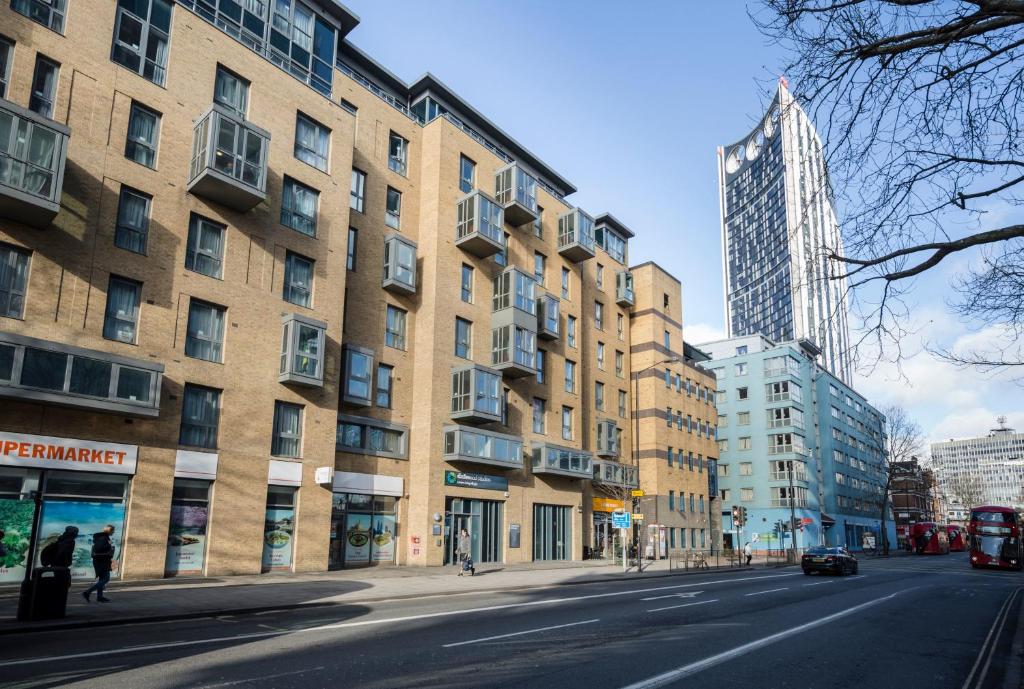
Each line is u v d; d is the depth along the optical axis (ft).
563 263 136.26
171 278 69.41
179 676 25.67
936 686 27.35
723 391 247.91
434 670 27.09
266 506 74.79
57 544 41.70
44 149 58.54
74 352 59.41
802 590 72.08
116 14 68.95
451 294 105.60
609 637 36.63
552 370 128.16
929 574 113.50
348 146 90.02
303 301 81.82
